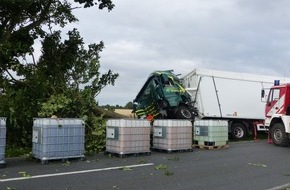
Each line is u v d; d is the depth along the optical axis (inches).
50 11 766.5
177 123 570.3
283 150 614.2
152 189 320.2
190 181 355.6
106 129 541.6
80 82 663.1
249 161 489.1
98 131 565.6
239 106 837.2
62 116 581.3
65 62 706.8
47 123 443.8
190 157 520.1
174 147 563.8
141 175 382.0
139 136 525.7
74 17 795.4
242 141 785.6
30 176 367.6
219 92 823.7
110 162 463.5
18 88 632.4
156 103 784.3
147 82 798.5
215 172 405.4
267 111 745.6
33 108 587.2
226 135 647.8
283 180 366.3
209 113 807.7
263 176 386.3
